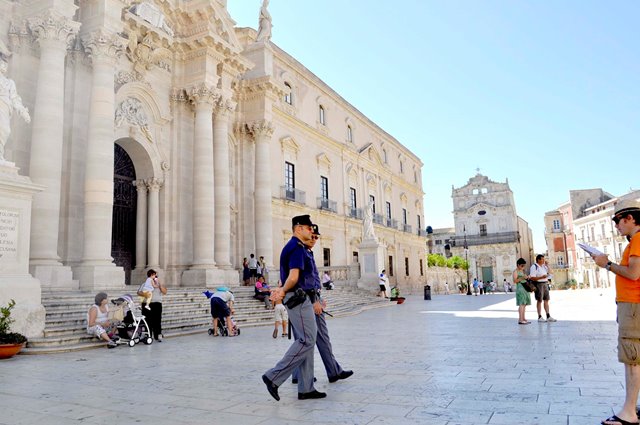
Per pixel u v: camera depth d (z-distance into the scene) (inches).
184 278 738.2
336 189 1421.0
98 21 599.8
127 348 384.8
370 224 1137.4
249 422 166.4
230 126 949.2
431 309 838.5
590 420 159.5
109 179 590.2
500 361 279.4
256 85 964.0
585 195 2780.5
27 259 380.5
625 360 153.6
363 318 666.2
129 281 733.9
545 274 518.9
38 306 380.8
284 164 1157.7
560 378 227.8
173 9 768.9
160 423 167.6
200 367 287.6
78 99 614.9
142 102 730.2
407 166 2100.1
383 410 177.9
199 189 758.5
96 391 222.1
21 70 552.4
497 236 2955.2
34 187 382.9
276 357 327.6
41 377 259.8
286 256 208.2
